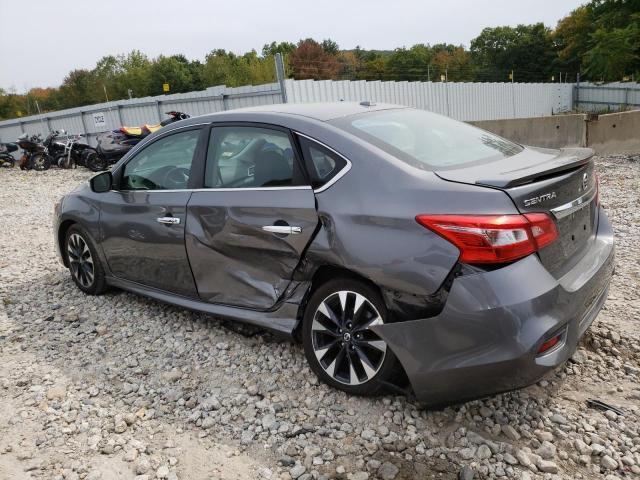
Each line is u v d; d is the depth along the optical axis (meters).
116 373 3.59
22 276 5.84
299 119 3.31
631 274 4.60
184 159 3.89
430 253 2.56
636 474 2.44
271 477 2.56
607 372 3.21
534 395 3.04
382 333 2.74
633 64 31.53
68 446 2.87
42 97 96.50
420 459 2.60
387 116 3.54
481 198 2.51
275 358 3.62
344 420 2.92
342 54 98.88
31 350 4.02
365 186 2.86
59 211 4.98
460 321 2.49
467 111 25.53
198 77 86.88
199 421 3.02
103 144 16.55
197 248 3.69
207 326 4.18
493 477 2.46
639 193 7.50
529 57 82.44
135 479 2.59
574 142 11.52
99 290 4.87
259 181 3.37
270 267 3.31
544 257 2.57
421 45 107.38
